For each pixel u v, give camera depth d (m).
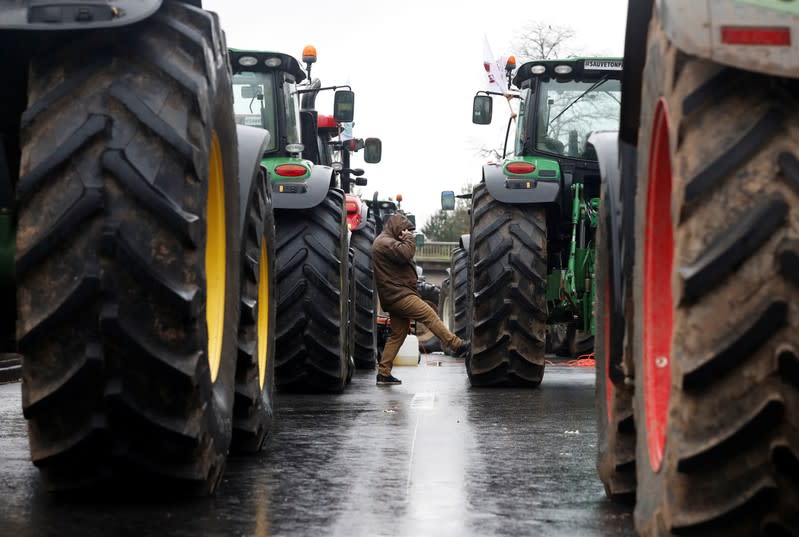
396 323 21.72
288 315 18.41
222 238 8.34
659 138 5.68
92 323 6.58
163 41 6.94
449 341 21.61
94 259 6.53
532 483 8.70
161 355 6.65
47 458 6.96
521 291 19.59
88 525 6.84
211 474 7.62
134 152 6.62
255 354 9.96
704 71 4.95
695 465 4.89
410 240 21.83
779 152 4.75
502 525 7.06
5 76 7.45
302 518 7.20
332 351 18.42
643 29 6.23
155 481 7.27
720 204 4.79
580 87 21.72
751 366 4.75
